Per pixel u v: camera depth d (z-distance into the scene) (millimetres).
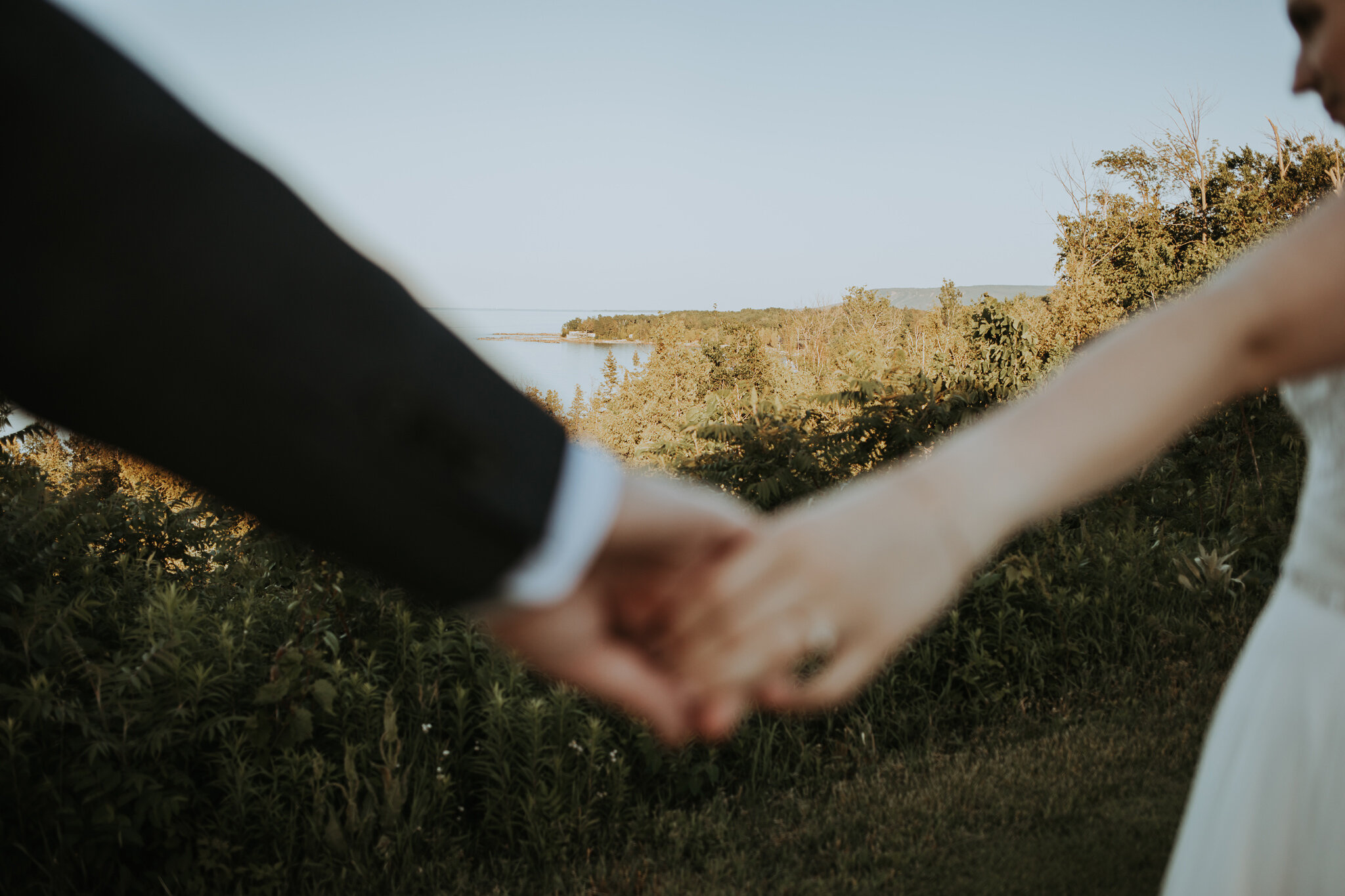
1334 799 1020
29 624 2900
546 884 3104
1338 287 391
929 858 3213
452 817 3453
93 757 2773
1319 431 1104
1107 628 5211
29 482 3693
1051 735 4270
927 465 382
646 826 3471
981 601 4832
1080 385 396
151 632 3262
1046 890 2963
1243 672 1191
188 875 2887
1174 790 3621
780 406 6043
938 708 4418
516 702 3613
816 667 2518
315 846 3082
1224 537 6820
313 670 3438
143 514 4367
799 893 3053
